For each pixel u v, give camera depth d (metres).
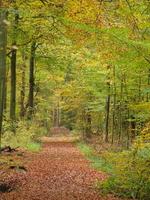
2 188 14.41
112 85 33.53
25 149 28.34
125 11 13.25
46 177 18.08
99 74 35.50
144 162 14.44
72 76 45.38
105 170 20.59
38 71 42.75
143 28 13.32
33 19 23.20
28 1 18.45
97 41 14.48
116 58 13.93
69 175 19.19
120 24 13.59
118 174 15.06
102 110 42.97
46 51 32.88
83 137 50.94
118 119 34.97
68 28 18.36
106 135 38.59
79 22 13.87
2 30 16.28
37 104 54.22
